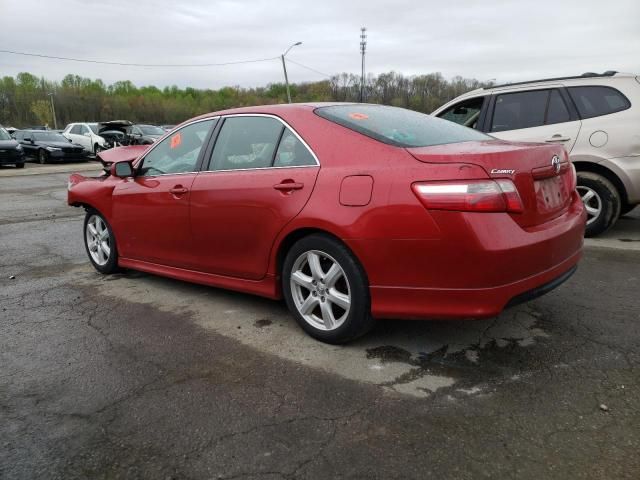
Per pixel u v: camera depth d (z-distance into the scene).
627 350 3.16
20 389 2.97
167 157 4.48
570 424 2.45
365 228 2.97
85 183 5.28
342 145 3.26
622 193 5.68
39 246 6.62
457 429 2.45
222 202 3.80
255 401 2.76
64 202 10.80
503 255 2.71
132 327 3.83
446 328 3.57
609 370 2.93
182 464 2.29
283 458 2.30
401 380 2.91
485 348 3.26
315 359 3.21
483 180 2.71
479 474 2.15
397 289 2.96
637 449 2.26
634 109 5.54
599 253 5.27
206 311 4.10
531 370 2.96
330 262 3.33
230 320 3.89
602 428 2.41
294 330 3.66
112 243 5.05
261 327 3.74
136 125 26.41
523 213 2.83
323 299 3.34
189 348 3.44
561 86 5.96
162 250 4.47
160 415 2.67
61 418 2.67
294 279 3.47
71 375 3.12
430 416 2.56
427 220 2.78
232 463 2.28
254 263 3.72
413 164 2.89
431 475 2.15
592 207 5.83
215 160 4.03
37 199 11.34
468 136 3.61
